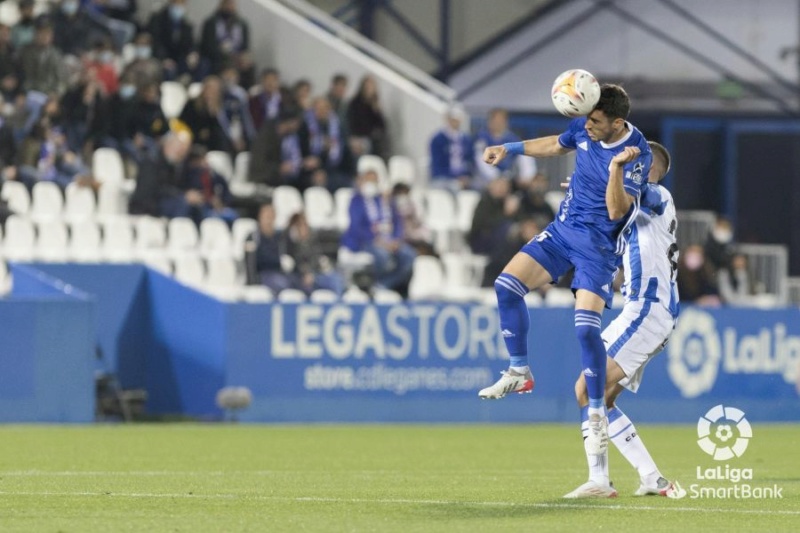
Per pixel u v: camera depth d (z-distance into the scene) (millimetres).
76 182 69875
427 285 70500
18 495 29406
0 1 79625
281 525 24391
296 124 74375
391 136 82875
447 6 93750
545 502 28344
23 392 55688
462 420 60906
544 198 72562
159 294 61656
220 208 70688
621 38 95938
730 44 97562
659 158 30562
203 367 59781
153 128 73125
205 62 79625
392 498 29188
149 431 52906
